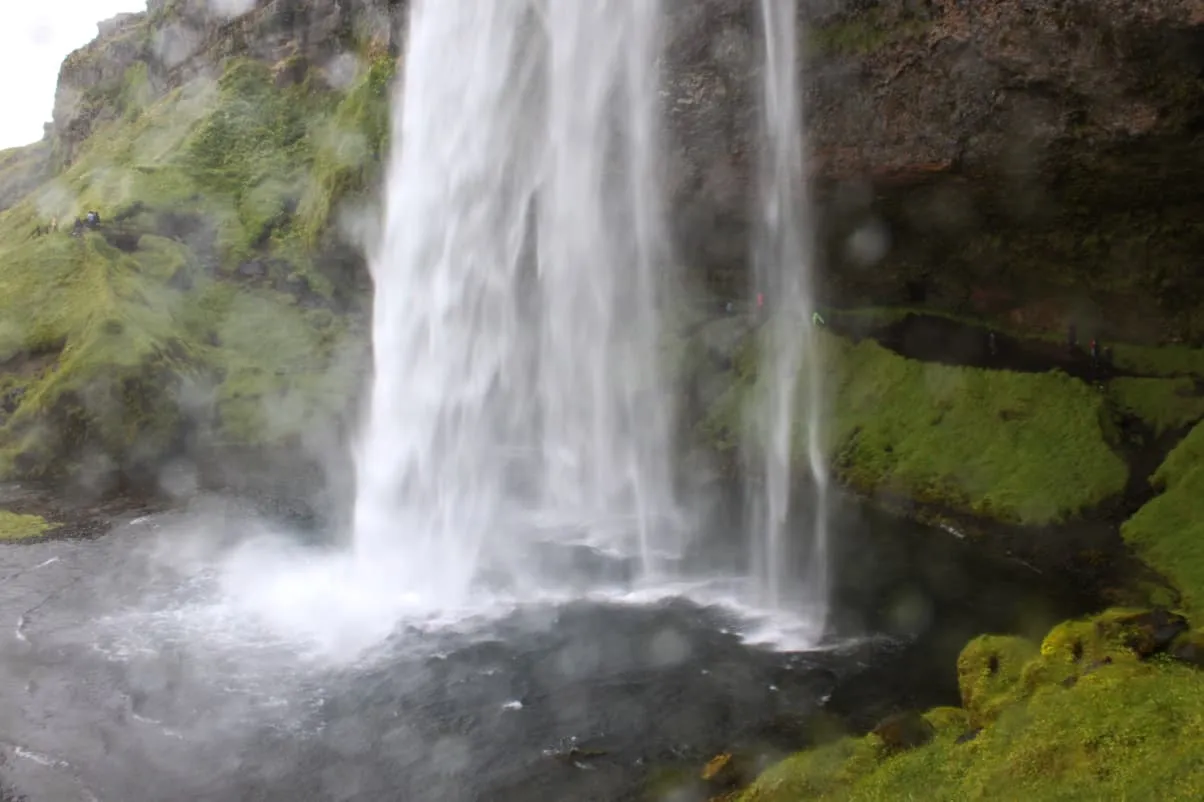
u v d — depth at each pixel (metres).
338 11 62.00
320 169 53.53
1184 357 31.02
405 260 41.62
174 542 32.12
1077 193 28.75
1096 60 23.42
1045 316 34.75
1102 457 28.73
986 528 28.45
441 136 39.50
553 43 33.78
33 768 18.72
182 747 19.44
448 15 38.28
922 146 28.56
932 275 36.50
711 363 40.75
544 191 36.69
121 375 41.41
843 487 33.31
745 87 29.91
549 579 27.67
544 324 39.88
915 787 14.04
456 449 39.25
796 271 39.22
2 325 46.62
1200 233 28.92
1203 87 22.47
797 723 19.19
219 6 73.06
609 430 40.06
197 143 61.12
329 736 19.67
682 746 18.59
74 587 28.16
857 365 36.81
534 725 19.73
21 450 40.44
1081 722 13.48
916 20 26.53
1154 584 23.75
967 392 32.94
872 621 23.75
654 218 35.84
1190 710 12.85
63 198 61.12
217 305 51.03
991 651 17.75
